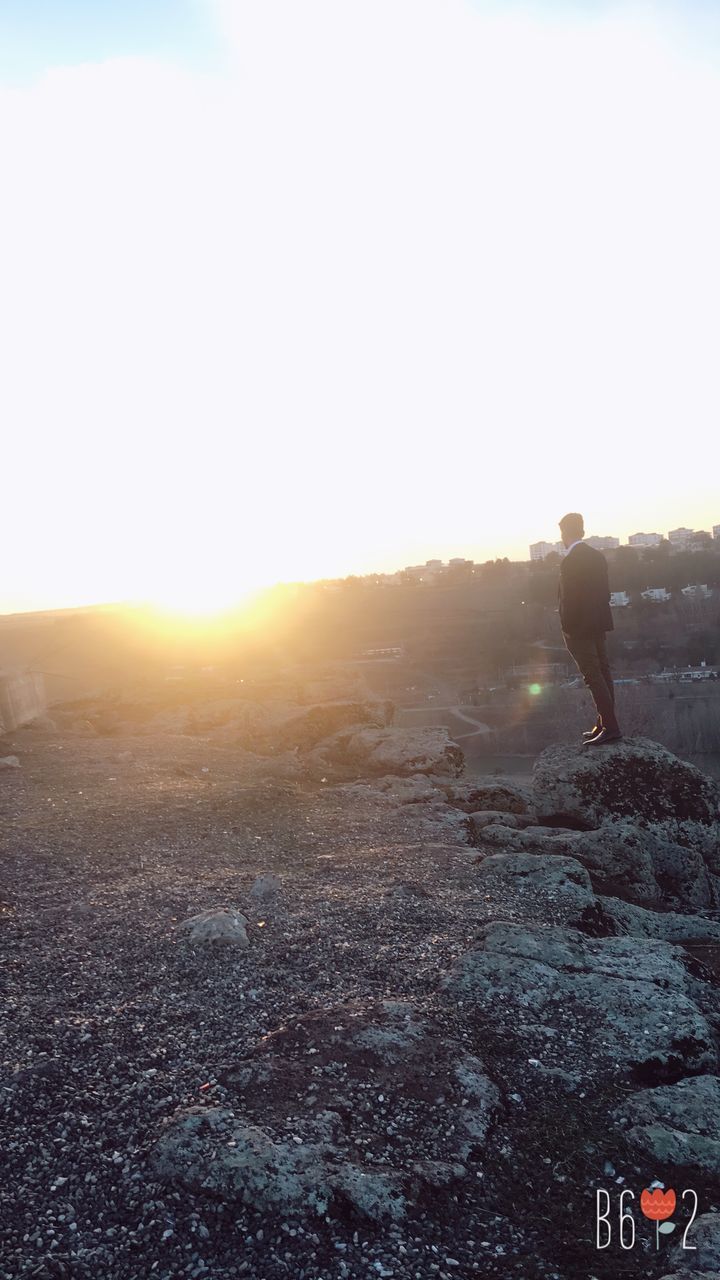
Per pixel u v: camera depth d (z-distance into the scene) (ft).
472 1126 11.98
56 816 28.53
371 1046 13.61
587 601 32.17
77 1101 12.46
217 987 15.87
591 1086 13.11
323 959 16.97
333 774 40.11
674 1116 12.45
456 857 24.07
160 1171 11.11
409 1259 9.95
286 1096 12.51
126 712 57.52
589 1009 15.10
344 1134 11.75
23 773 36.06
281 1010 15.05
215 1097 12.51
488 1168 11.38
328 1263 9.86
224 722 52.37
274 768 38.99
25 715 49.73
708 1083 13.17
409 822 28.40
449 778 37.76
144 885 21.42
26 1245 10.03
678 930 22.20
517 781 36.65
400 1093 12.62
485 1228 10.47
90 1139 11.76
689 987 16.30
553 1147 11.83
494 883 21.77
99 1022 14.55
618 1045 14.07
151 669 107.96
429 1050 13.57
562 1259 10.05
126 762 38.88
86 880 21.90
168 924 18.76
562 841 27.66
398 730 45.11
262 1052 13.58
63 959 16.99
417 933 18.24
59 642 158.20
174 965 16.75
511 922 18.21
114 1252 10.03
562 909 20.11
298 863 23.72
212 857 24.08
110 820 27.99
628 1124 12.27
